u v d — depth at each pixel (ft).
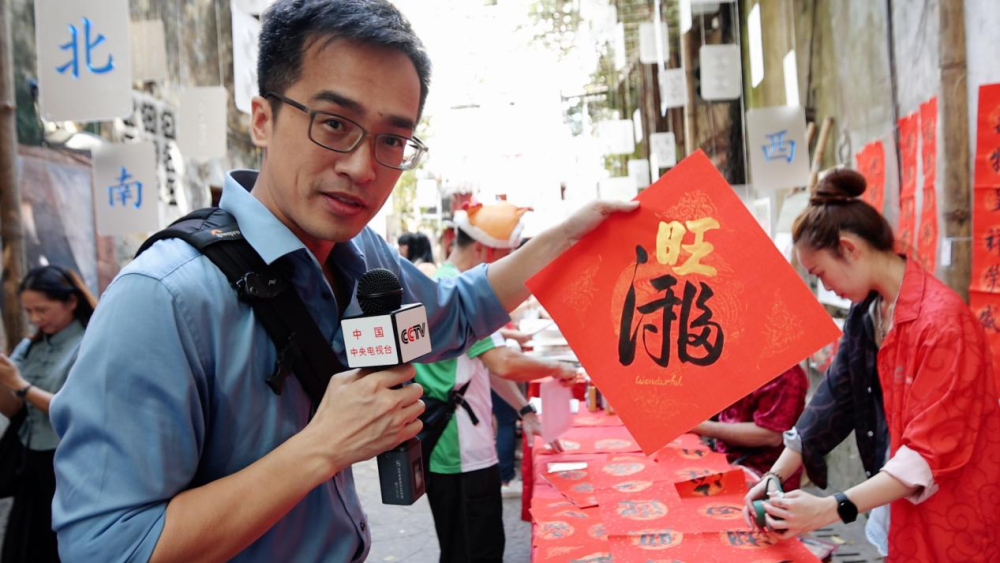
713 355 4.08
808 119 15.02
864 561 10.68
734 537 5.76
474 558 8.42
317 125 3.07
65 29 7.25
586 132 22.91
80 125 12.35
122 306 2.83
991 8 7.91
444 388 8.38
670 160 17.84
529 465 10.32
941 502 5.01
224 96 8.86
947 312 5.03
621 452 8.59
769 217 16.51
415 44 3.21
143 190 8.60
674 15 17.72
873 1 11.39
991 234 7.64
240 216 3.27
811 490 14.30
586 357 4.33
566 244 4.59
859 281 5.66
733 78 11.91
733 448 8.74
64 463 2.77
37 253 11.01
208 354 2.99
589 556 5.59
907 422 5.14
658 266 4.29
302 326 3.27
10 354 9.83
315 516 3.39
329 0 3.09
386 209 35.78
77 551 2.66
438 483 8.45
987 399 4.94
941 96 8.78
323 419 2.87
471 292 4.73
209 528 2.67
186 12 16.56
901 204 10.53
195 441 2.89
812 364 14.58
